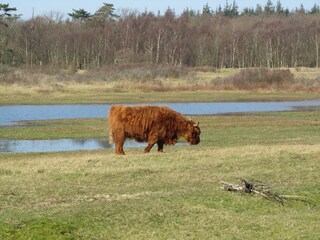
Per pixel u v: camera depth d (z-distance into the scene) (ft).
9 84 186.50
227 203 40.11
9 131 101.76
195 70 288.51
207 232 34.42
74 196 41.60
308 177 48.73
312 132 99.19
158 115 65.62
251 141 86.48
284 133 97.81
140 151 73.51
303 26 416.46
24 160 64.69
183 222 36.01
